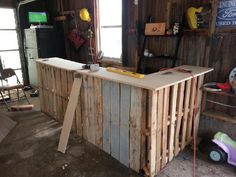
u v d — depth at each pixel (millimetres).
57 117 3430
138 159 2135
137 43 3371
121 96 2129
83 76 2561
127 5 3486
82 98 2672
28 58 5273
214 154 2348
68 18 5047
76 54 5117
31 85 5457
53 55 5168
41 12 5223
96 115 2531
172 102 2104
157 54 3191
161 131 2082
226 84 2400
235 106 2488
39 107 4133
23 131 3117
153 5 3074
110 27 4211
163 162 2229
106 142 2500
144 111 1963
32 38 4934
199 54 2725
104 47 4457
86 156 2496
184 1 2734
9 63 5352
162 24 2896
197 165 2328
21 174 2199
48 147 2693
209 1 2502
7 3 4992
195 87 2436
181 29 2707
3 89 3949
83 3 4496
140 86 1847
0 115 3334
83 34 4723
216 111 2652
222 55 2514
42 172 2229
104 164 2348
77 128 2945
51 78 3273
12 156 2506
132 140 2145
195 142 2584
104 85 2291
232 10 2324
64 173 2213
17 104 4305
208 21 2545
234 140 2537
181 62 2939
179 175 2162
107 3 4145
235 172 2215
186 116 2414
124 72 2301
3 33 5113
